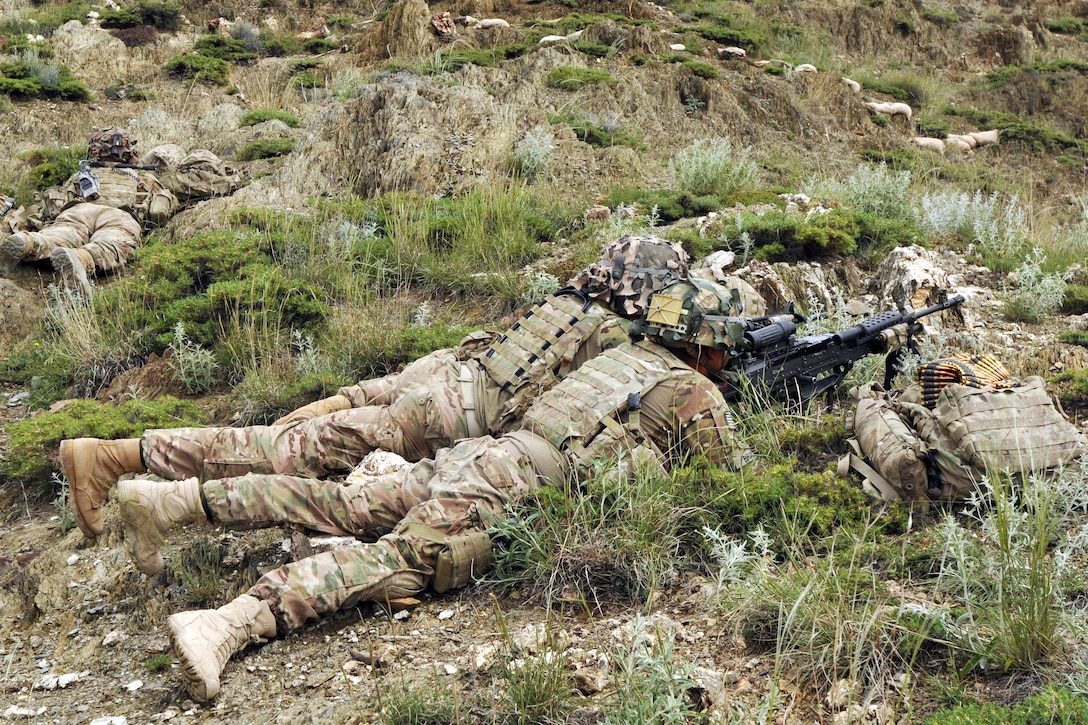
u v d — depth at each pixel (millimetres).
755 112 14328
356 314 6621
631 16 17656
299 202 9398
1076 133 18750
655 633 3549
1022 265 6844
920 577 3748
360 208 8648
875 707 3129
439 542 3914
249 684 3598
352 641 3773
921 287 6250
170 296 7062
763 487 4156
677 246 4809
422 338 6188
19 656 4039
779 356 4734
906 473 4074
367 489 4160
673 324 4406
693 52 15984
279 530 4449
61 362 6641
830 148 14250
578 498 4078
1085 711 2867
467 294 7211
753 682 3324
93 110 13953
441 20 15805
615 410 4191
